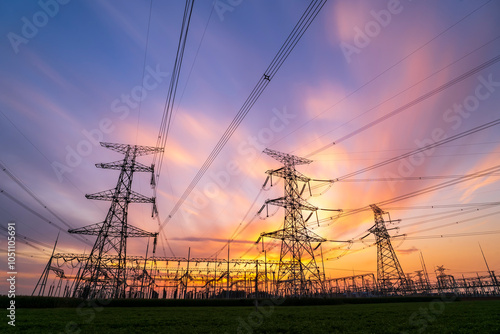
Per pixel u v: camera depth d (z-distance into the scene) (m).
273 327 16.62
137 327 17.19
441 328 15.13
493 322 16.91
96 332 14.82
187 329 16.28
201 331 15.48
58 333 14.48
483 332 13.52
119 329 16.06
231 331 15.42
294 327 16.64
